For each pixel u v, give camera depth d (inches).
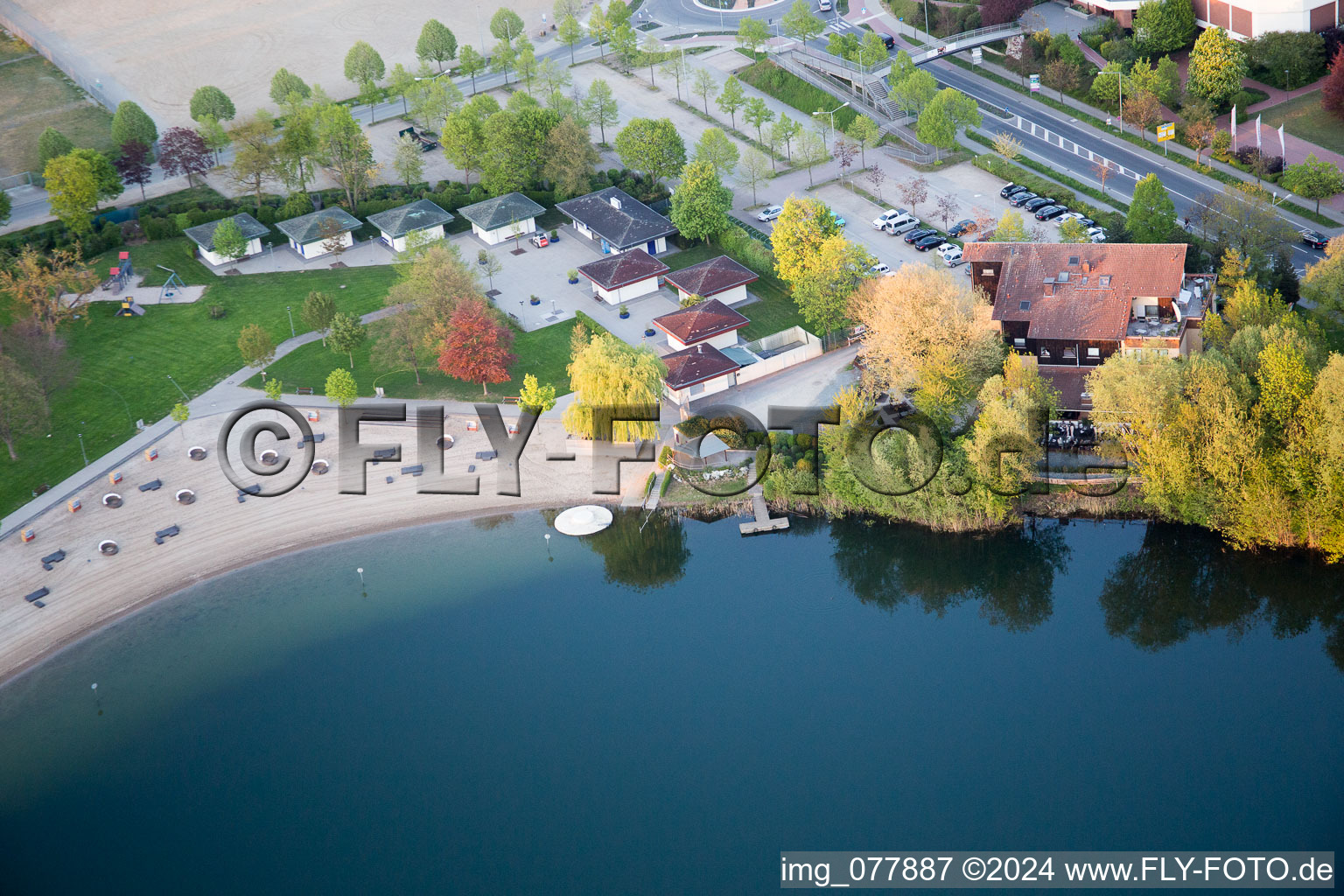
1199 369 5290.4
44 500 6028.5
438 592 5526.6
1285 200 7273.6
